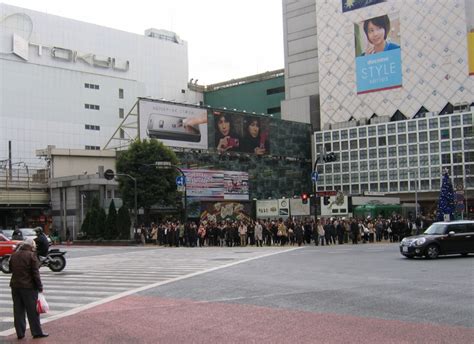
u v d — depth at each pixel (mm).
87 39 100562
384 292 13430
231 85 113125
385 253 27672
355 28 84625
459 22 76000
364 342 8195
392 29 81188
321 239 38188
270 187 73750
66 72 91500
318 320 10023
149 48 110562
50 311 11906
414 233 46375
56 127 89438
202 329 9508
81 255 32469
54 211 60844
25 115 86375
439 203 49000
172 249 37156
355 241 39469
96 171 62562
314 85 91938
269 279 16953
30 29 92375
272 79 105312
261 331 9195
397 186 75500
